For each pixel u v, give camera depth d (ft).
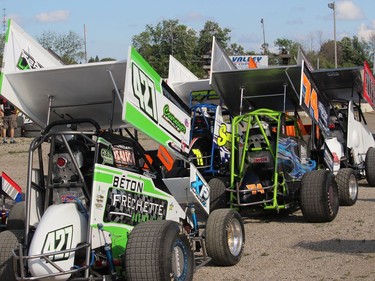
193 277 22.50
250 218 33.47
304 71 32.09
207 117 41.65
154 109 20.49
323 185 30.45
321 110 35.19
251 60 73.10
